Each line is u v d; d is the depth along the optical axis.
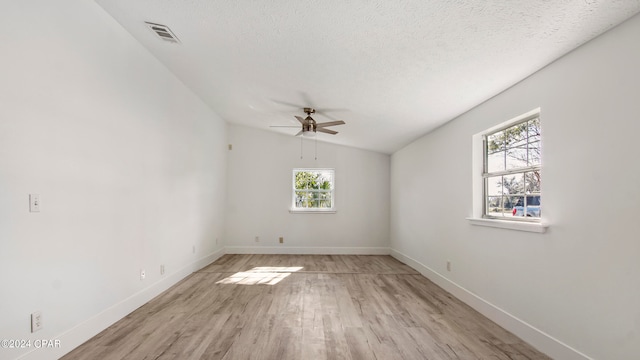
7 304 1.78
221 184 6.00
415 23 2.03
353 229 6.52
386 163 6.61
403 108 3.66
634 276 1.62
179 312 3.00
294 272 4.77
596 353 1.83
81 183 2.35
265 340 2.42
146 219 3.29
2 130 1.76
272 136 6.52
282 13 2.18
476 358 2.15
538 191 2.48
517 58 2.21
